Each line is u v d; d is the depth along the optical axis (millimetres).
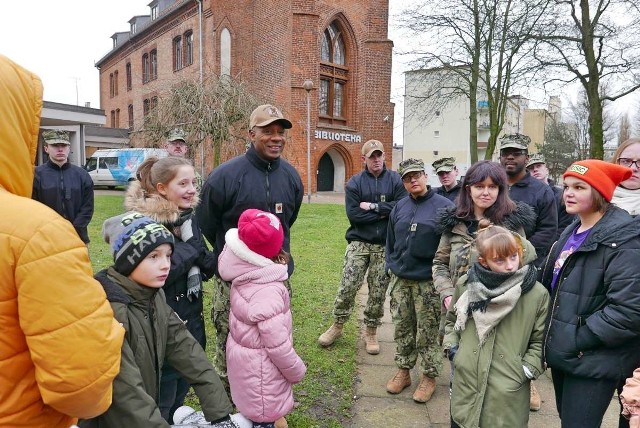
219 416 1954
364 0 24281
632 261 1927
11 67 1205
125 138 32281
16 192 1230
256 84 23922
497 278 2125
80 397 1197
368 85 24719
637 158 2988
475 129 17531
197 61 26203
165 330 1914
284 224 3010
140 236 1764
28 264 1121
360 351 4172
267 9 22844
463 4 16125
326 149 23312
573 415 2092
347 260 4152
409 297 3361
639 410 1849
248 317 2225
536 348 2180
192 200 2492
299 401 3184
